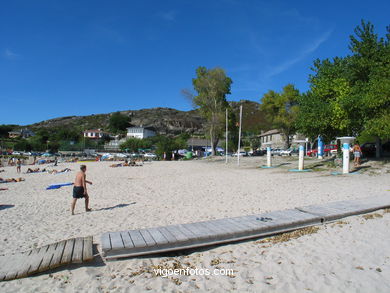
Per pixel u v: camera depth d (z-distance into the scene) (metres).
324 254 5.54
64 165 45.44
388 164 19.62
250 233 6.61
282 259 5.43
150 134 127.56
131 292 4.50
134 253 5.75
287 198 11.56
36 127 185.38
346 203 9.22
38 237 7.60
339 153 23.62
